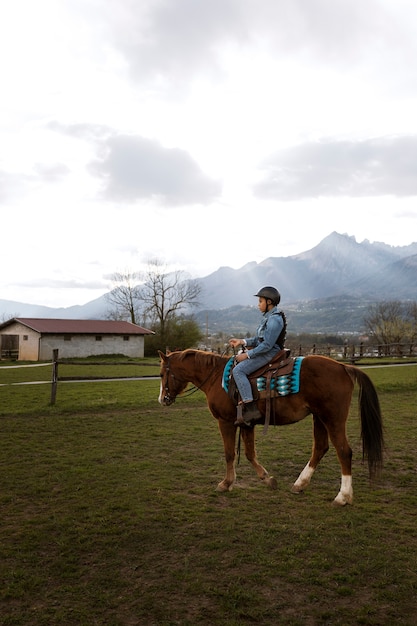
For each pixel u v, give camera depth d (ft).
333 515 17.02
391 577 12.65
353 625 10.74
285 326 19.51
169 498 18.83
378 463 18.24
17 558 13.87
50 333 140.05
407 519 16.75
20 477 21.63
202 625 10.72
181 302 183.73
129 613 11.19
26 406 42.34
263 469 20.54
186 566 13.30
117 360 136.98
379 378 63.87
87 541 14.89
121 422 34.71
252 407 18.93
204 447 27.32
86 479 21.30
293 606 11.46
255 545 14.55
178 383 22.33
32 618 11.02
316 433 19.79
